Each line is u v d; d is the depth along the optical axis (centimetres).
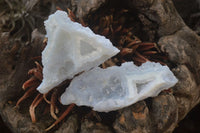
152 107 45
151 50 51
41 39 47
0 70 46
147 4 49
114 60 49
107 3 49
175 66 50
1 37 46
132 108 43
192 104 51
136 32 52
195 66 50
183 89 48
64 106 46
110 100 43
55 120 45
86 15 48
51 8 52
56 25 41
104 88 43
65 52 42
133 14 51
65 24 41
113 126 44
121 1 50
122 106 42
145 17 50
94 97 43
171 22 50
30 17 56
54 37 41
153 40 51
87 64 42
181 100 48
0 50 46
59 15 41
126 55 49
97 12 49
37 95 46
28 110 46
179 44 50
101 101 43
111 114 45
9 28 59
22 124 45
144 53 50
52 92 46
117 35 51
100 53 42
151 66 44
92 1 47
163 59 51
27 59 47
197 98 51
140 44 50
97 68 44
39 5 53
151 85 43
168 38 50
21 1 58
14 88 47
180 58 49
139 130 43
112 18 49
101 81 43
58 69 42
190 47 50
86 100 43
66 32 41
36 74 45
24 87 45
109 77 44
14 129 46
